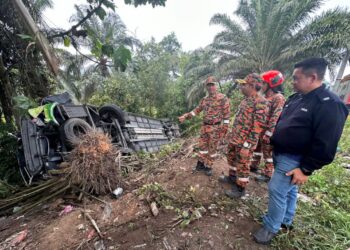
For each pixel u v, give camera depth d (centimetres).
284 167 187
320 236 213
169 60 1564
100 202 296
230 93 1330
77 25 339
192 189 290
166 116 1530
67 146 430
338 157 452
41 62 587
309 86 172
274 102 295
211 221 229
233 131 272
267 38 1162
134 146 612
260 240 201
